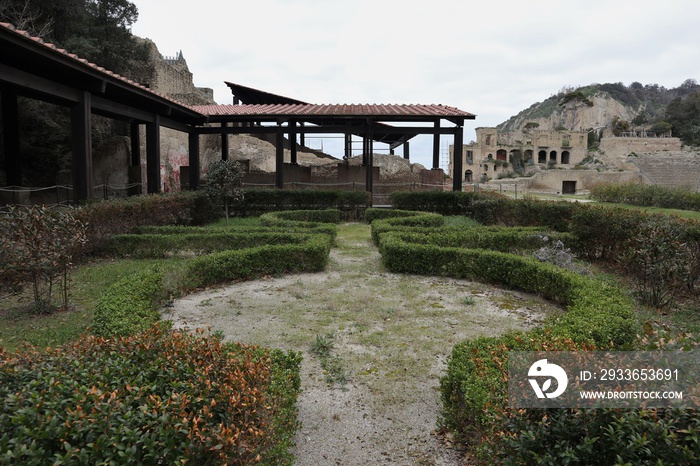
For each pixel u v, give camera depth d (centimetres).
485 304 631
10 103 1114
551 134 6688
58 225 603
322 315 577
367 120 1778
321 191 1728
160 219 1195
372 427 337
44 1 1698
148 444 179
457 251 779
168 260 908
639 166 4959
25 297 648
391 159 2523
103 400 206
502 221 1413
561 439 191
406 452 308
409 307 614
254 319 561
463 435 308
